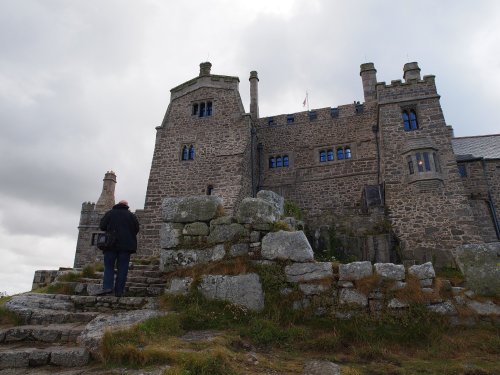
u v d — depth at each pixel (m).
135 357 4.16
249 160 21.81
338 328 5.89
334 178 22.38
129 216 7.59
